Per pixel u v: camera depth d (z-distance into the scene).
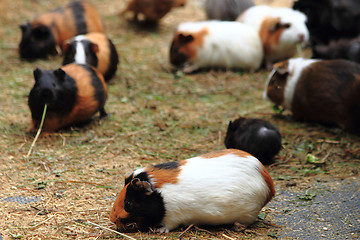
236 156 6.18
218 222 6.07
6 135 9.82
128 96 12.62
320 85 10.29
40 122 9.86
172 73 14.59
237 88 13.46
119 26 19.03
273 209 7.02
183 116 11.41
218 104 12.31
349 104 9.95
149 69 14.87
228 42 14.43
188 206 5.86
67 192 7.42
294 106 10.85
